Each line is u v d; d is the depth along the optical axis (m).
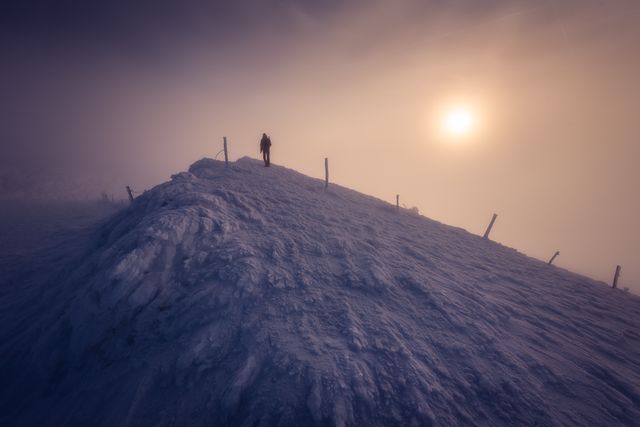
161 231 7.75
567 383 6.26
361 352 5.84
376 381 5.25
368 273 8.87
